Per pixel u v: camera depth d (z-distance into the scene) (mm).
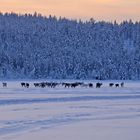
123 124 32438
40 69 170625
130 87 96062
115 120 34562
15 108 40375
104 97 57438
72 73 173000
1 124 30125
